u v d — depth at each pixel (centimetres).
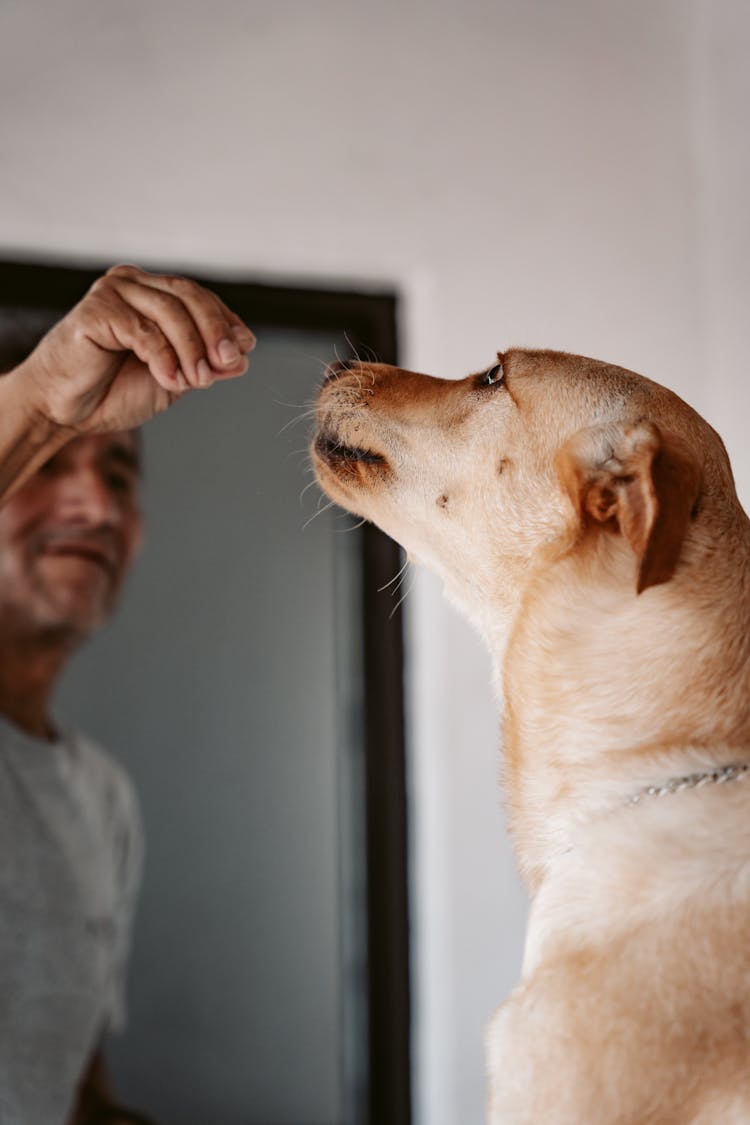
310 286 261
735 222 266
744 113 264
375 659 249
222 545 241
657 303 272
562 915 106
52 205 243
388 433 145
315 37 259
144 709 233
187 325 113
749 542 115
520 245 266
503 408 134
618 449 115
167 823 232
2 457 123
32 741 224
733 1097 91
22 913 219
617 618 114
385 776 248
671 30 279
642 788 108
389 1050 243
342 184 257
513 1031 103
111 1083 223
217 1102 229
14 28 245
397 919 246
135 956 228
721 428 269
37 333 246
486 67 268
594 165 272
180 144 249
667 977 96
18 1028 216
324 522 249
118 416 124
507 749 123
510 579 130
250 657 241
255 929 236
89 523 231
